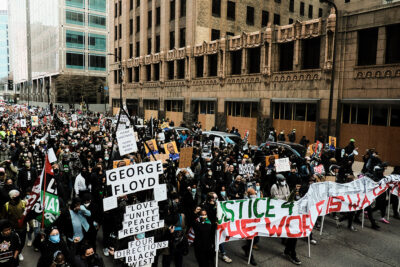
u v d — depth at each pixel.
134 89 47.25
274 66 25.59
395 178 10.55
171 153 13.61
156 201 6.18
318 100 22.33
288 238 7.86
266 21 41.97
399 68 18.36
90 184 9.70
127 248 6.12
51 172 7.09
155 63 41.28
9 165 10.59
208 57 32.56
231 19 38.12
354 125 20.84
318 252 8.31
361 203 9.72
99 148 14.87
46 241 5.62
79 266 5.33
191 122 34.88
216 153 12.43
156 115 41.72
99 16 79.81
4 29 181.88
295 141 24.41
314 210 8.50
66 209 6.73
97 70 80.56
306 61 23.75
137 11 46.44
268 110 26.17
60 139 15.67
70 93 69.81
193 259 7.82
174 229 6.58
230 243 8.81
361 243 8.91
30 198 6.99
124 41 50.16
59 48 75.06
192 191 9.41
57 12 74.56
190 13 35.47
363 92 20.16
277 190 9.21
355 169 18.14
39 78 98.25
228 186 10.12
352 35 20.56
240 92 28.75
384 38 19.09
